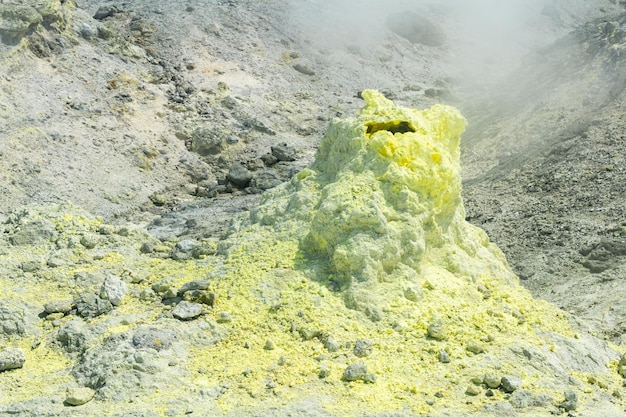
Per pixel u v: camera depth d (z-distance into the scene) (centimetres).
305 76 4047
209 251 980
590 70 2923
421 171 892
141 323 798
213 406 656
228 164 2958
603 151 2189
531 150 2469
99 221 1091
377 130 959
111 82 3166
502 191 2167
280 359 724
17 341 792
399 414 635
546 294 1422
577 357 789
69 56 3161
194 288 845
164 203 2594
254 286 845
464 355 750
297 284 839
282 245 908
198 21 4097
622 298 1269
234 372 712
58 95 2914
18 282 892
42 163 2511
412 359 740
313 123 3475
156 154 2861
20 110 2705
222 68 3753
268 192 1048
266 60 4019
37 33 3078
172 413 638
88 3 4200
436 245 920
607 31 3269
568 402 676
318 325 776
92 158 2669
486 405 664
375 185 877
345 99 3884
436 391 688
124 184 2614
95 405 654
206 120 3194
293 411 636
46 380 710
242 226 1007
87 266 946
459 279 893
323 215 867
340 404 659
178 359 729
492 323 815
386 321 792
